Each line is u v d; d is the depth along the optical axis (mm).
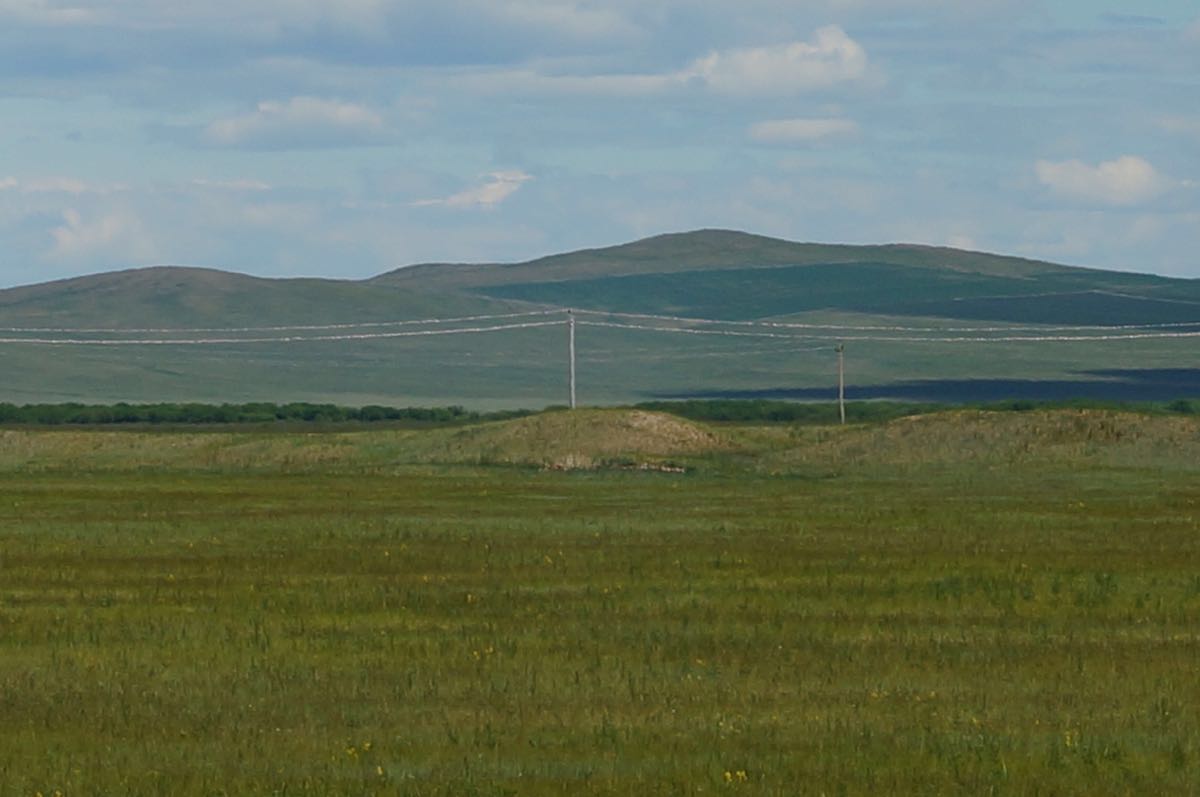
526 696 45062
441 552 80688
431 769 36906
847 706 43562
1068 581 68875
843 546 83375
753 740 39562
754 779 35812
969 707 43469
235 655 51312
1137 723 41688
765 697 44688
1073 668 48594
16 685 46594
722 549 82062
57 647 52750
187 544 85062
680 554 79375
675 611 60344
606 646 52812
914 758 37781
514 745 39125
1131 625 57250
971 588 66688
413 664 49688
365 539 87625
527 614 59844
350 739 39906
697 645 52906
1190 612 60219
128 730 40875
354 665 49625
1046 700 44312
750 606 61594
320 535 89750
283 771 36812
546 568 74000
